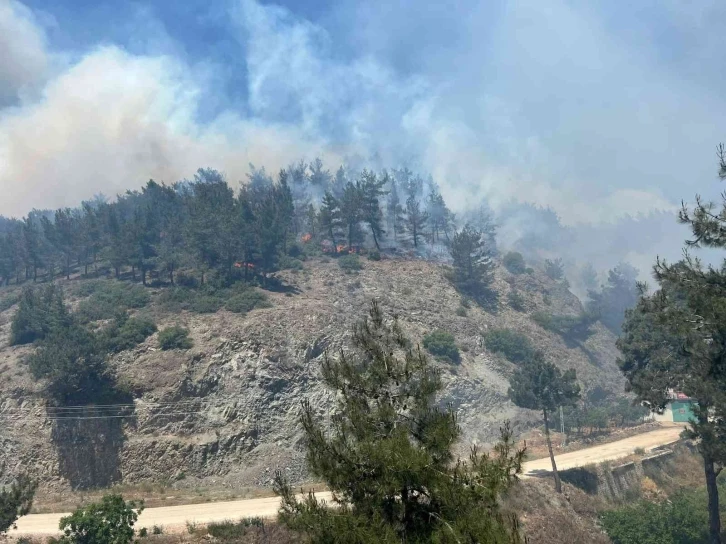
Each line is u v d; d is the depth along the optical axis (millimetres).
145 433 49625
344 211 102125
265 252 81500
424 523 13836
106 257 85812
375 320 17484
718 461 28578
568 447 57875
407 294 86312
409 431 15312
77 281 88500
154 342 59156
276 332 62406
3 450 47000
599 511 40250
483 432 60812
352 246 105375
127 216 119750
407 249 110125
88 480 46156
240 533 28844
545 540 33094
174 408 51688
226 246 78750
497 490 13953
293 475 47938
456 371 67500
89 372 53438
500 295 99562
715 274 20891
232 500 39719
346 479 14617
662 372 36562
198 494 42812
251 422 52031
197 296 72688
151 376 54094
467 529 13008
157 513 34250
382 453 14055
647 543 36438
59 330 54625
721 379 21516
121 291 77000
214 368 55906
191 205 91125
